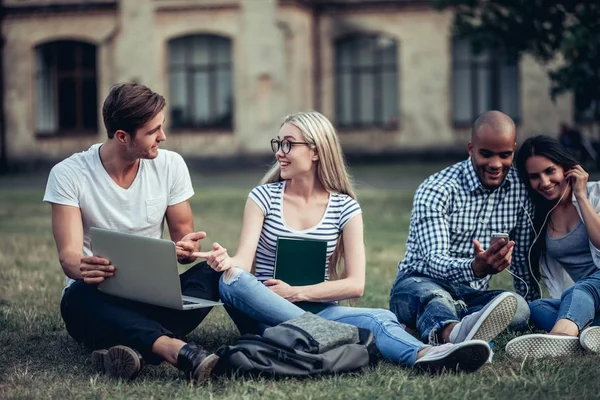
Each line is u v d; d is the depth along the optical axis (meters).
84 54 37.22
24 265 11.36
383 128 37.38
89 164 6.20
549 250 6.91
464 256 6.77
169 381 5.46
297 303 6.11
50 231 16.28
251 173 34.16
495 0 19.55
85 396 5.18
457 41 36.72
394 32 36.81
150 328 5.54
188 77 36.47
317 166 6.44
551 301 6.66
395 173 31.75
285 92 34.91
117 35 35.94
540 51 19.48
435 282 6.48
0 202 22.61
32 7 36.56
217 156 35.84
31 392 5.27
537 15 18.97
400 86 36.97
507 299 5.55
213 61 36.31
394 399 4.97
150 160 6.36
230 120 36.34
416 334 6.49
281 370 5.40
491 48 19.83
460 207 6.68
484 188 6.66
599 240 6.53
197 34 36.19
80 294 5.79
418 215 6.64
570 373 5.44
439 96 36.75
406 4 36.50
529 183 6.75
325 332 5.56
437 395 5.00
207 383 5.36
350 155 37.62
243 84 35.22
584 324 6.14
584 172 6.67
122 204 6.23
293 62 34.91
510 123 6.44
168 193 6.41
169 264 5.47
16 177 34.88
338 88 37.91
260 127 35.22
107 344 5.79
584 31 17.31
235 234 15.74
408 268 6.76
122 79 35.94
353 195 6.54
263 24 34.84
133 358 5.44
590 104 18.72
